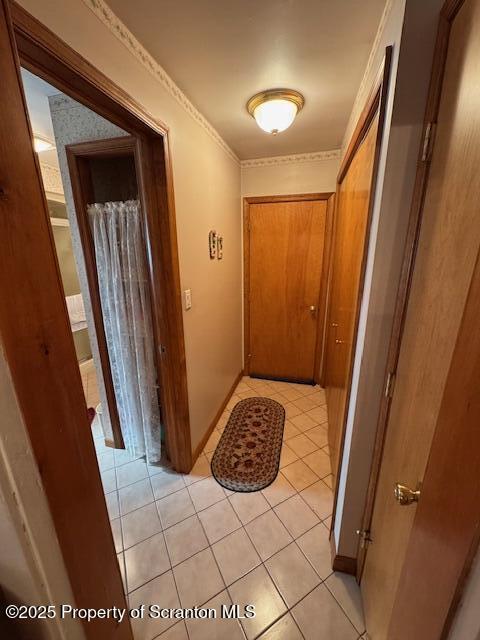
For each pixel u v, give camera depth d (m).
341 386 1.62
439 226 0.67
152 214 1.44
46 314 0.61
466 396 0.42
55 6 0.76
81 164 1.62
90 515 0.77
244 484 1.78
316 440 2.18
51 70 0.82
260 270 2.98
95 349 1.95
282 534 1.47
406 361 0.83
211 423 2.28
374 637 0.96
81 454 0.72
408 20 0.70
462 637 0.41
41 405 0.60
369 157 1.08
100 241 1.70
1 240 0.51
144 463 1.99
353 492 1.16
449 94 0.65
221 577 1.27
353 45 1.16
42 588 0.63
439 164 0.69
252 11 0.98
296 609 1.16
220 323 2.40
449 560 0.44
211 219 2.04
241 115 1.79
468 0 0.56
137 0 0.92
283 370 3.20
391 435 0.92
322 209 2.68
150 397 1.88
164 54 1.21
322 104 1.65
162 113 1.33
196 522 1.54
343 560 1.27
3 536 0.58
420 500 0.58
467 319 0.44
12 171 0.53
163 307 1.59
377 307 0.93
